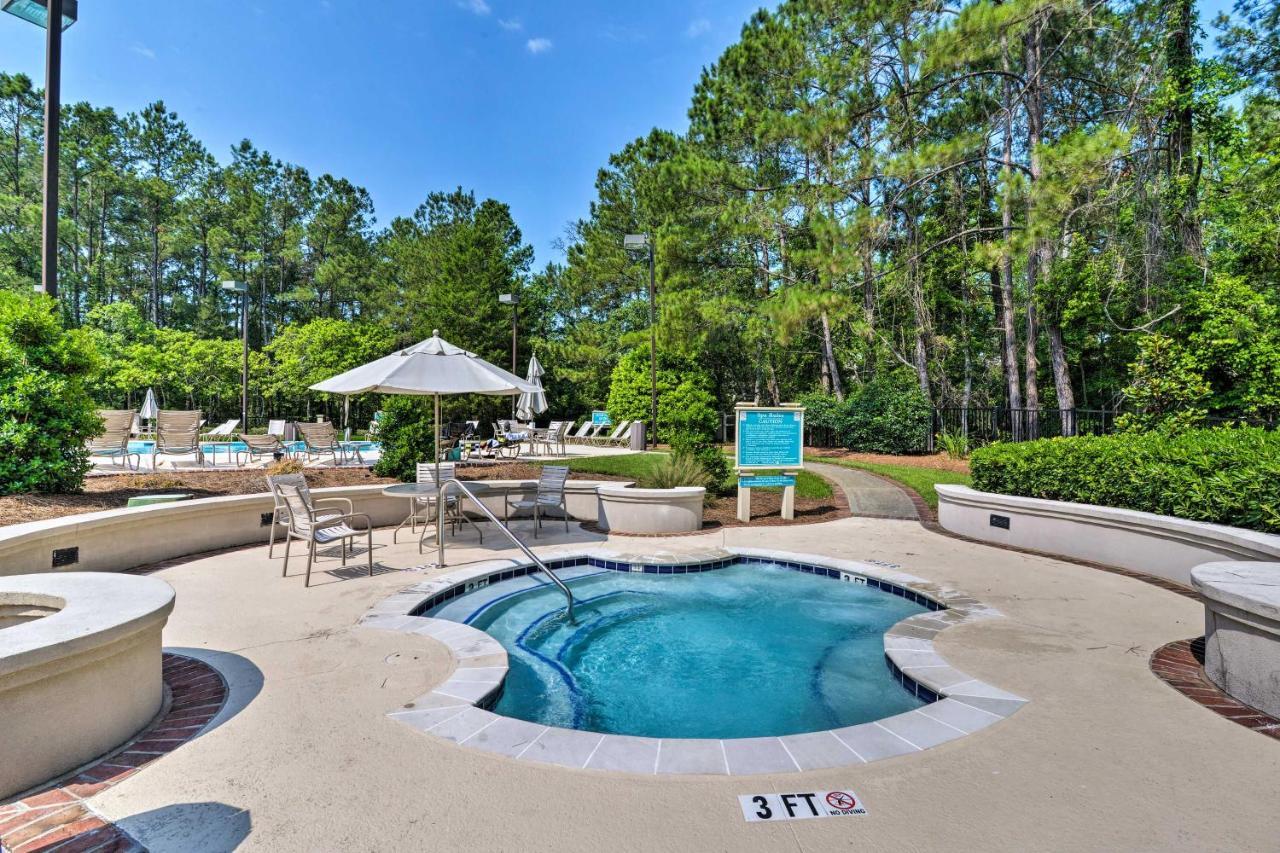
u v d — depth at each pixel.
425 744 3.02
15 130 34.31
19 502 6.80
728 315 19.67
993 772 2.78
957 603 5.66
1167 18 13.89
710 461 11.94
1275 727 3.24
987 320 25.19
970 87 18.56
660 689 4.36
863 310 20.14
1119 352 19.36
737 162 20.25
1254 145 14.40
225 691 3.64
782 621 5.83
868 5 14.58
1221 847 2.24
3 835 2.28
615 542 8.59
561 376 32.41
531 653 5.06
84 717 2.81
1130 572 6.86
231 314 41.25
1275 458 5.85
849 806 2.51
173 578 6.32
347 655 4.24
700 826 2.37
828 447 20.09
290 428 17.94
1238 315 12.10
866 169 13.84
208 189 41.56
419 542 8.38
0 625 3.47
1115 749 3.00
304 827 2.35
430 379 6.82
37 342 7.57
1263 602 3.31
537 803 2.53
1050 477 8.20
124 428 11.45
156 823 2.37
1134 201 13.91
